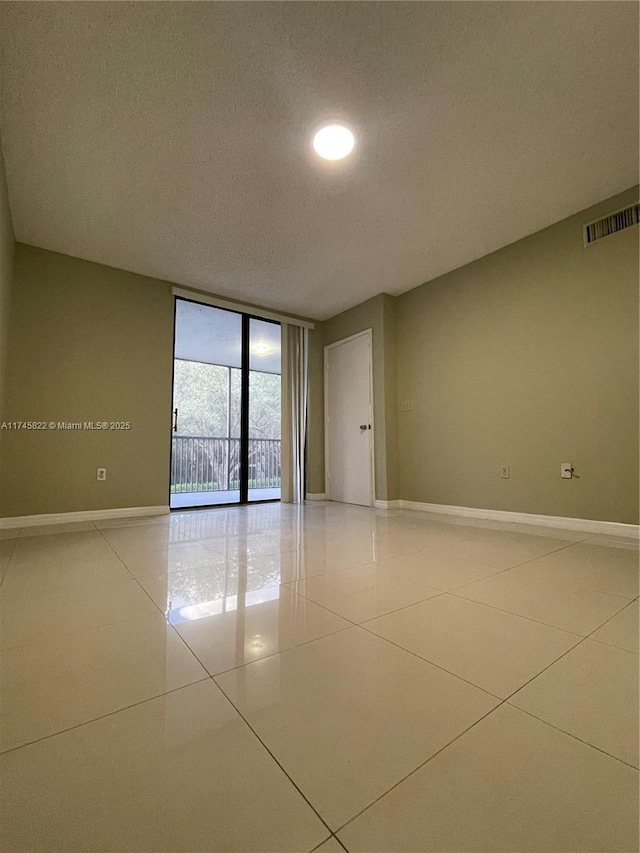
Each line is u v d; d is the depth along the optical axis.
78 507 3.04
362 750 0.68
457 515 3.32
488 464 3.13
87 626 1.18
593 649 1.03
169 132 1.92
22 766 0.64
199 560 1.93
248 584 1.56
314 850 0.51
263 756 0.67
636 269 2.37
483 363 3.18
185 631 1.15
